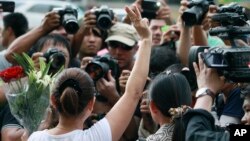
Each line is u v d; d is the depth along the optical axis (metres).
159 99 5.86
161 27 9.42
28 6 21.98
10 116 6.95
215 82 5.37
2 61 7.89
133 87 5.66
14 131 6.89
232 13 5.56
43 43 7.77
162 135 5.71
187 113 5.28
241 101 6.52
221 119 6.56
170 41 8.45
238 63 5.25
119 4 16.72
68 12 7.98
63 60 7.11
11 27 10.44
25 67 6.44
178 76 5.93
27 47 7.79
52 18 7.86
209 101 5.34
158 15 9.45
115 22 8.64
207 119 5.22
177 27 8.43
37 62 7.07
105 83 7.44
